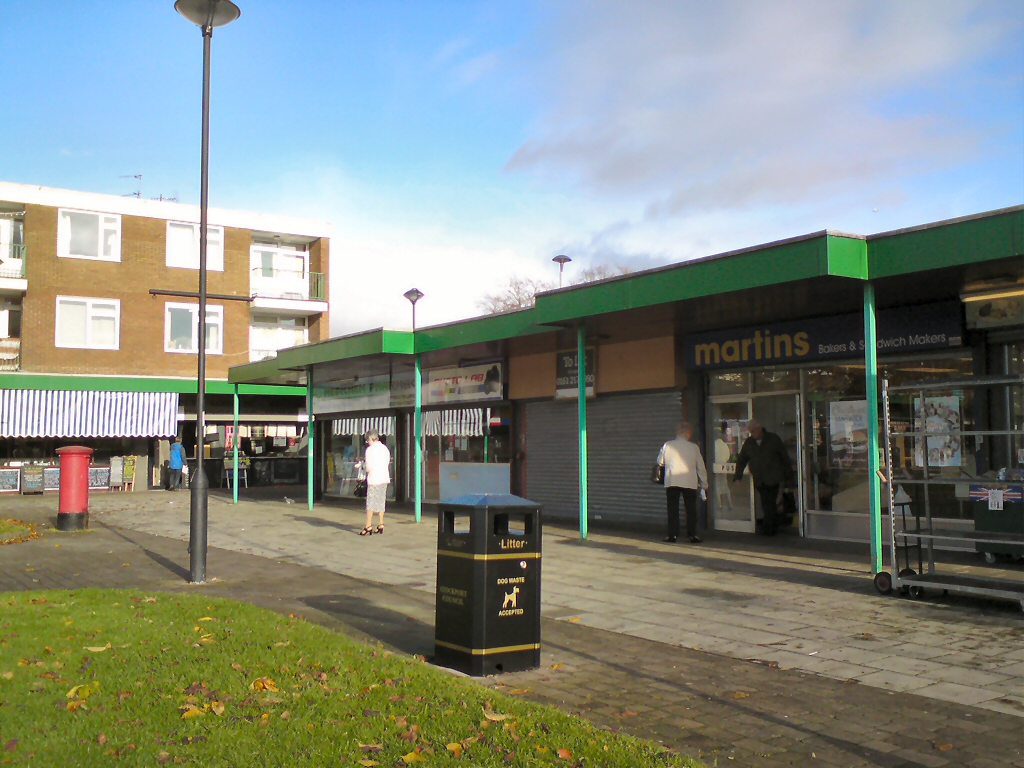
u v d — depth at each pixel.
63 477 16.66
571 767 4.36
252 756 4.46
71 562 12.42
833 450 13.42
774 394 14.24
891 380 12.52
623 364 16.31
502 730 4.86
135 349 33.25
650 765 4.38
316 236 37.06
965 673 6.24
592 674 6.37
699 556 12.08
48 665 6.18
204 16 10.66
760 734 5.08
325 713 5.16
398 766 4.36
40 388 30.28
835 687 5.98
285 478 33.66
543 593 9.49
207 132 10.83
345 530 16.41
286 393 29.94
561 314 13.17
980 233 8.56
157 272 33.84
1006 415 11.24
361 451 24.56
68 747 4.56
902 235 9.27
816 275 9.45
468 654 6.38
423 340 17.42
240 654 6.54
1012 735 5.01
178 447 30.34
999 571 9.85
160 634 7.19
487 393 19.28
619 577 10.46
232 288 35.34
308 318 37.56
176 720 5.00
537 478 18.48
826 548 12.62
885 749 4.82
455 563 6.57
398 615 8.60
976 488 9.40
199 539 10.66
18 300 32.28
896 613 8.20
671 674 6.36
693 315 12.93
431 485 21.53
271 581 10.66
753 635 7.49
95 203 32.88
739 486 14.86
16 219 32.25
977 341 11.35
